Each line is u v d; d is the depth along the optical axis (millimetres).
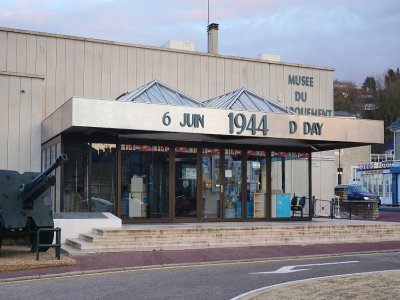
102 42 22453
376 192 50594
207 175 20219
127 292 9469
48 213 13922
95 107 16422
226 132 18062
